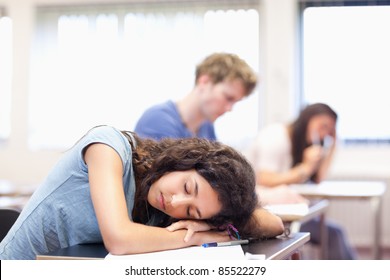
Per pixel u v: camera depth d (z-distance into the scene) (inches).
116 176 48.9
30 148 198.2
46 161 196.1
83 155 50.6
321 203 91.9
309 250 150.5
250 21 182.2
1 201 106.3
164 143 54.2
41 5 194.2
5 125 201.6
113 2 188.2
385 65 180.1
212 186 49.7
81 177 50.8
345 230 178.2
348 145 183.3
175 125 86.3
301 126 124.2
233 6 182.9
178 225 50.3
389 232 175.5
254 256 44.1
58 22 193.3
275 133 124.7
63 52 192.9
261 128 181.8
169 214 51.5
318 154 122.9
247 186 51.6
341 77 182.9
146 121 85.7
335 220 178.7
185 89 184.7
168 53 185.8
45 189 52.3
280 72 181.2
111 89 189.3
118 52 188.7
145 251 46.5
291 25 181.2
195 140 53.4
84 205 50.9
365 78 181.3
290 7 180.9
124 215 47.0
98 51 189.9
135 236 46.0
